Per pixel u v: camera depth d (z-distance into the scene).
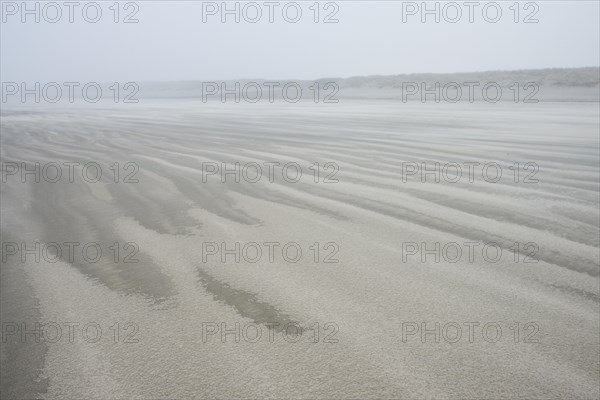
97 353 1.40
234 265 2.04
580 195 3.08
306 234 2.43
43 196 3.35
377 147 5.44
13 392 1.24
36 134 7.65
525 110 11.48
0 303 1.72
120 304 1.70
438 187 3.36
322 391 1.22
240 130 7.70
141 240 2.38
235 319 1.58
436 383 1.24
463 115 10.14
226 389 1.24
